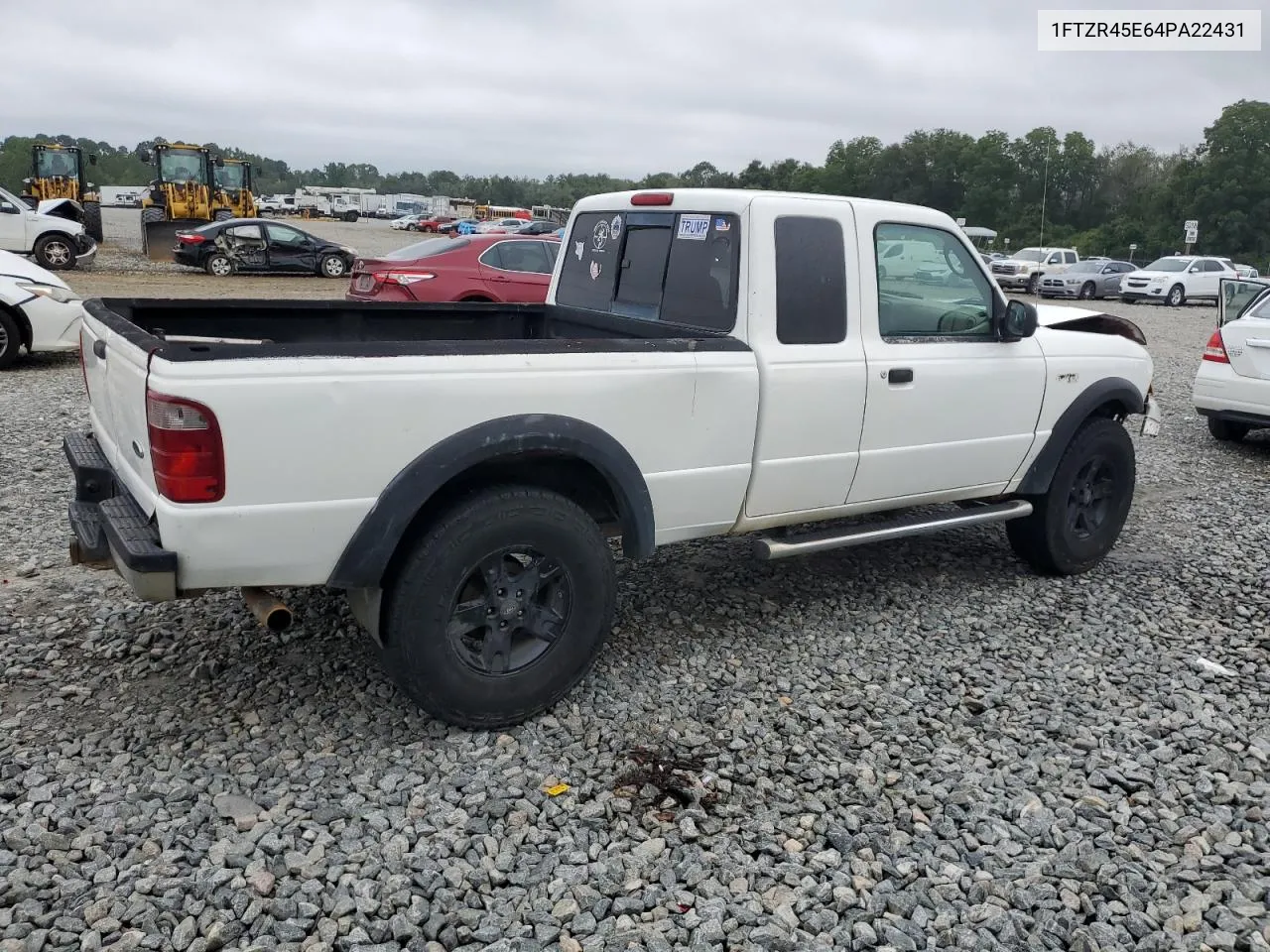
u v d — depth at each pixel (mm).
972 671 4273
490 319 5211
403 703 3770
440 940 2592
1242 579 5570
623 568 5340
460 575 3375
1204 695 4145
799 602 4996
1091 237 69875
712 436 3893
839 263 4215
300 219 76250
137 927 2566
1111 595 5270
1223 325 8906
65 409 8406
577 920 2670
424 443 3256
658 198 4496
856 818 3180
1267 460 8734
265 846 2891
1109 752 3656
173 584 3055
